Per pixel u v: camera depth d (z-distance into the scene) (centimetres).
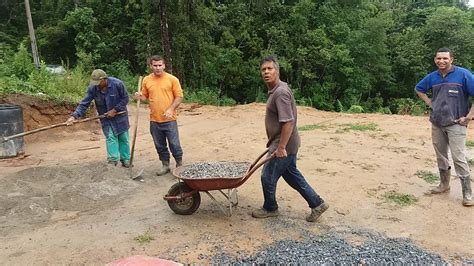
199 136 1048
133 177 650
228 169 498
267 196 473
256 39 2875
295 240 430
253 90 2811
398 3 4050
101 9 3066
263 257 392
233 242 427
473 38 2977
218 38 2908
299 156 792
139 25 2881
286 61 2758
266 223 474
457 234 441
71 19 2892
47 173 652
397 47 3195
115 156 695
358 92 2947
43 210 525
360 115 1400
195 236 443
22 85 1245
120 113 680
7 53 2131
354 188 597
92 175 642
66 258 401
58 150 905
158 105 640
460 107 512
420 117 1330
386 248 408
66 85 1452
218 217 494
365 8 3167
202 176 473
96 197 568
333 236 439
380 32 2897
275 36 2830
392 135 996
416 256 391
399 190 587
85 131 1127
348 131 1061
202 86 2552
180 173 486
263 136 1025
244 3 2961
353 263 379
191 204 495
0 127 806
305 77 2866
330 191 584
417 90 556
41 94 1166
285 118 420
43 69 1531
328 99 2908
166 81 638
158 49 2411
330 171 684
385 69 2986
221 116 1440
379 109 2848
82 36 2861
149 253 407
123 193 591
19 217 506
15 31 3488
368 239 432
